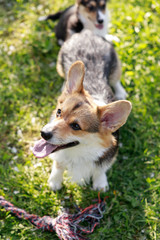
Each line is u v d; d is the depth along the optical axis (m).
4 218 1.11
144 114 1.36
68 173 1.16
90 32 1.33
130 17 1.60
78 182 1.18
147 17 1.60
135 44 1.55
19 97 1.40
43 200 1.13
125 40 1.56
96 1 1.57
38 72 1.49
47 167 1.24
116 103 0.94
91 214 1.09
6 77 1.46
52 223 1.06
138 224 1.12
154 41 1.57
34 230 1.08
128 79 1.46
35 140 1.30
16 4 1.72
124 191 1.18
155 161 1.24
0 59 1.51
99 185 1.17
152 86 1.45
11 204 1.11
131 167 1.24
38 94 1.44
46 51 1.53
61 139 0.97
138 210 1.14
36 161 1.24
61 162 1.11
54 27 1.65
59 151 1.07
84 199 1.16
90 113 0.97
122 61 1.48
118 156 1.27
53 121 0.99
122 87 1.44
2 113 1.35
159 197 1.17
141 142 1.31
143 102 1.41
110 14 1.73
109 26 1.67
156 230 1.10
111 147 1.05
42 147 1.02
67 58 1.26
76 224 1.06
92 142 0.99
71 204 1.16
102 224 1.11
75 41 1.29
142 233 1.10
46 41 1.54
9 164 1.23
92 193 1.16
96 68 1.19
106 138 1.00
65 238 1.02
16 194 1.15
